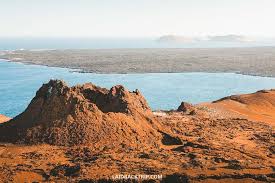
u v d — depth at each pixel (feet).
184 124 217.15
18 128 177.78
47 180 128.77
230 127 218.38
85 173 131.23
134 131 178.50
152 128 188.14
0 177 129.90
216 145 171.12
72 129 171.73
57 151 159.63
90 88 211.82
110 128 174.91
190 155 152.66
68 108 179.32
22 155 154.61
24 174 133.69
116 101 198.70
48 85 192.03
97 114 178.91
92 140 168.96
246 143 181.47
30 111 183.21
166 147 171.12
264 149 169.99
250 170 131.03
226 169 132.36
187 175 124.57
